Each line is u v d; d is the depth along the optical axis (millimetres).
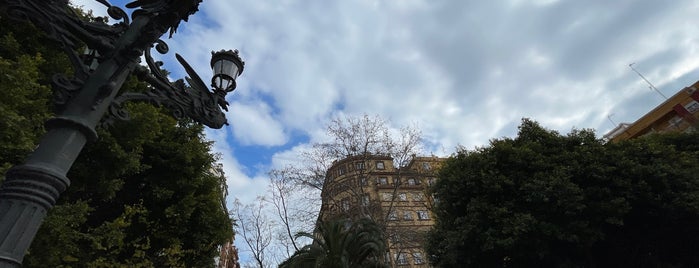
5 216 2232
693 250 11477
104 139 7098
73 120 2650
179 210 9094
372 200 18875
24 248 2207
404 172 20078
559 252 11500
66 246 6395
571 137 13320
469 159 13938
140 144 8047
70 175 7180
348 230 8109
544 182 11250
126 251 8969
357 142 20000
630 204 11258
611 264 12133
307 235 8320
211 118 4023
